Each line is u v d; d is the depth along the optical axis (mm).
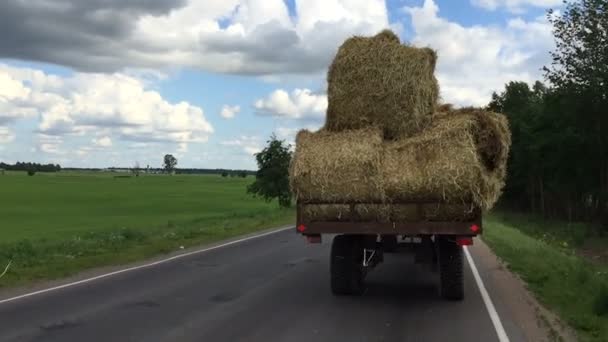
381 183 9352
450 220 9422
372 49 10320
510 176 53969
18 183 111125
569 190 41750
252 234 24688
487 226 28344
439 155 9297
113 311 8812
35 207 56438
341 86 10375
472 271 13594
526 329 7805
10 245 20125
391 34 10609
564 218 49531
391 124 10109
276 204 63562
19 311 8828
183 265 14477
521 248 18250
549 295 10430
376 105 10180
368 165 9391
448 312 8922
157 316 8477
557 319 8484
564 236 31938
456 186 9164
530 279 12273
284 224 30828
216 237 22688
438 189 9234
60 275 12805
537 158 45562
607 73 31281
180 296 10148
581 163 38031
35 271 13250
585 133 35688
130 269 13734
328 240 21828
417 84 10078
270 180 43375
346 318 8438
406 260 15539
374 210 9531
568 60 32719
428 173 9211
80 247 18984
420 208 9430
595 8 31734
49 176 164125
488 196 9297
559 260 16062
